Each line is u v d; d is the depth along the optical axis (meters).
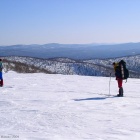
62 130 7.47
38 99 13.41
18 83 22.38
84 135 7.02
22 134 6.92
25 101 12.67
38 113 9.77
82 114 9.77
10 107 11.02
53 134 7.02
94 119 9.00
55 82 23.97
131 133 7.33
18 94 15.25
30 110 10.35
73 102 12.72
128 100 13.73
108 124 8.33
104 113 10.10
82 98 14.20
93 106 11.69
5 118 8.86
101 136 6.97
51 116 9.27
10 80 25.25
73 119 8.91
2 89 17.66
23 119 8.75
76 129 7.63
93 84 22.97
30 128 7.59
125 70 15.29
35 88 18.73
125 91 18.55
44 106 11.38
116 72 15.34
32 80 25.55
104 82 25.14
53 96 14.71
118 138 6.83
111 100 13.64
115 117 9.40
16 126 7.80
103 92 17.44
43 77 29.50
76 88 19.50
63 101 12.93
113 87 20.78
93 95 15.53
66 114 9.66
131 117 9.43
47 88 18.94
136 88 20.66
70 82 24.38
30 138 6.56
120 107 11.54
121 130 7.63
